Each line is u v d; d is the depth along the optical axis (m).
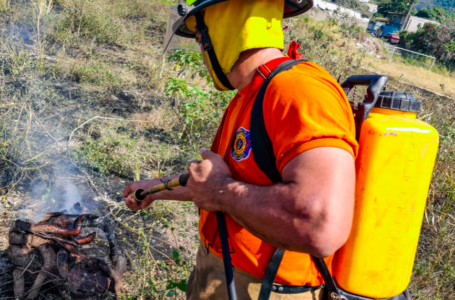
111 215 3.47
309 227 1.03
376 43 19.59
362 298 1.34
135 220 3.49
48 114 4.97
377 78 1.42
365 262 1.30
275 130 1.16
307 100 1.12
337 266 1.35
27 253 2.47
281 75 1.23
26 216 3.25
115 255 2.71
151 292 2.64
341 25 18.25
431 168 1.31
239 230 1.36
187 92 4.91
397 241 1.29
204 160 1.31
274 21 1.39
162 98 6.36
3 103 4.92
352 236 1.30
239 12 1.36
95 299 2.51
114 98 6.02
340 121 1.11
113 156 4.32
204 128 5.28
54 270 2.44
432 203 4.39
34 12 8.00
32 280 2.52
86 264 2.53
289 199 1.06
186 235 3.43
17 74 5.89
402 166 1.26
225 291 1.48
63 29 8.26
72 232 2.55
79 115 5.15
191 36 1.81
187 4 1.47
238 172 1.34
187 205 3.81
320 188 1.02
